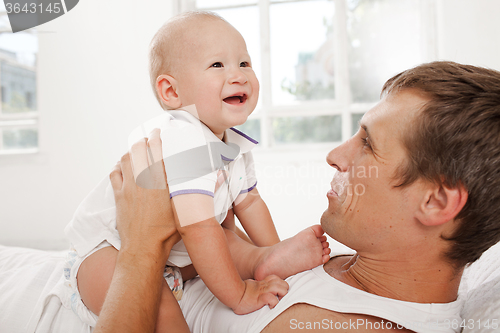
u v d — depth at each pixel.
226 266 0.64
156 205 0.67
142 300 0.57
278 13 3.30
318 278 0.66
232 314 0.65
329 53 3.29
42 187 3.41
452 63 0.58
